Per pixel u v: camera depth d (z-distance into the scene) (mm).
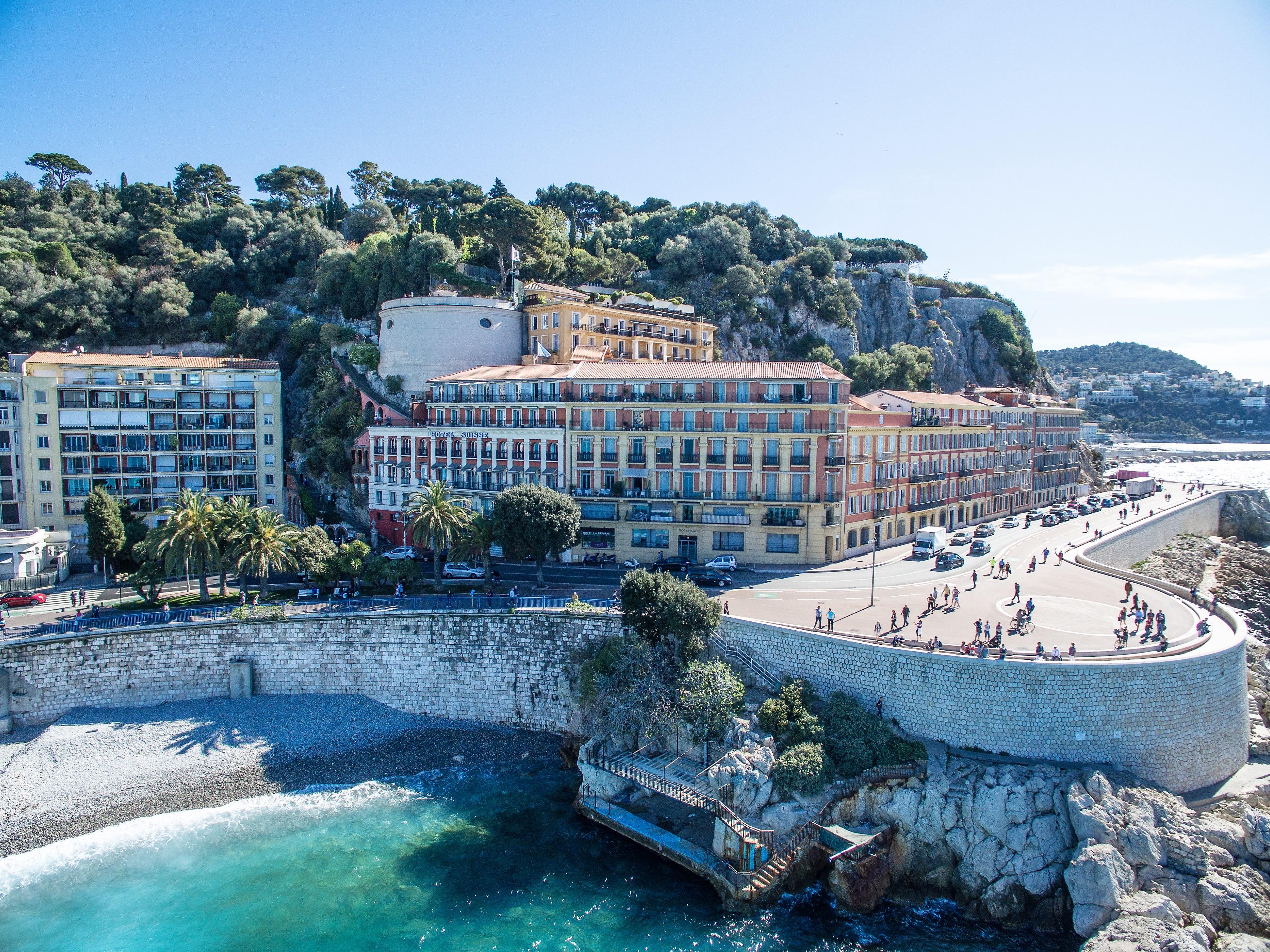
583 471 87250
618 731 55906
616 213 197250
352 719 62281
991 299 197500
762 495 82625
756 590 71562
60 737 57219
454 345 114812
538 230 135625
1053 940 42594
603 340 120812
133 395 103062
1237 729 52594
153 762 55969
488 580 73875
